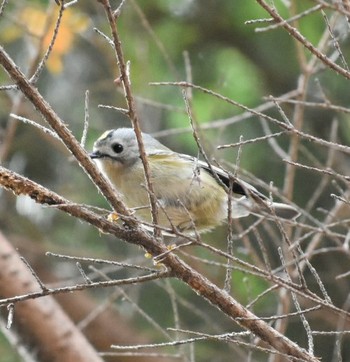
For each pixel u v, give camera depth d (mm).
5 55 6316
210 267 12930
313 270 6270
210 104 13320
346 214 10578
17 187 6512
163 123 13633
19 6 12953
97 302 14102
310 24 13086
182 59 13844
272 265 12789
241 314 6605
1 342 12977
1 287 10789
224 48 14086
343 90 13336
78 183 14422
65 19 12680
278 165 13234
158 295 13609
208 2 13914
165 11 13969
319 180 13234
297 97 10641
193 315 13383
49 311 10898
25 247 13820
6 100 13742
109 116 14375
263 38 13953
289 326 12852
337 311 6129
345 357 13172
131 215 6660
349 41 12594
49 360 10758
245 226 12617
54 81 14734
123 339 13398
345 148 6465
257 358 12312
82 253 13766
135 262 13289
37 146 14570
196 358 12633
